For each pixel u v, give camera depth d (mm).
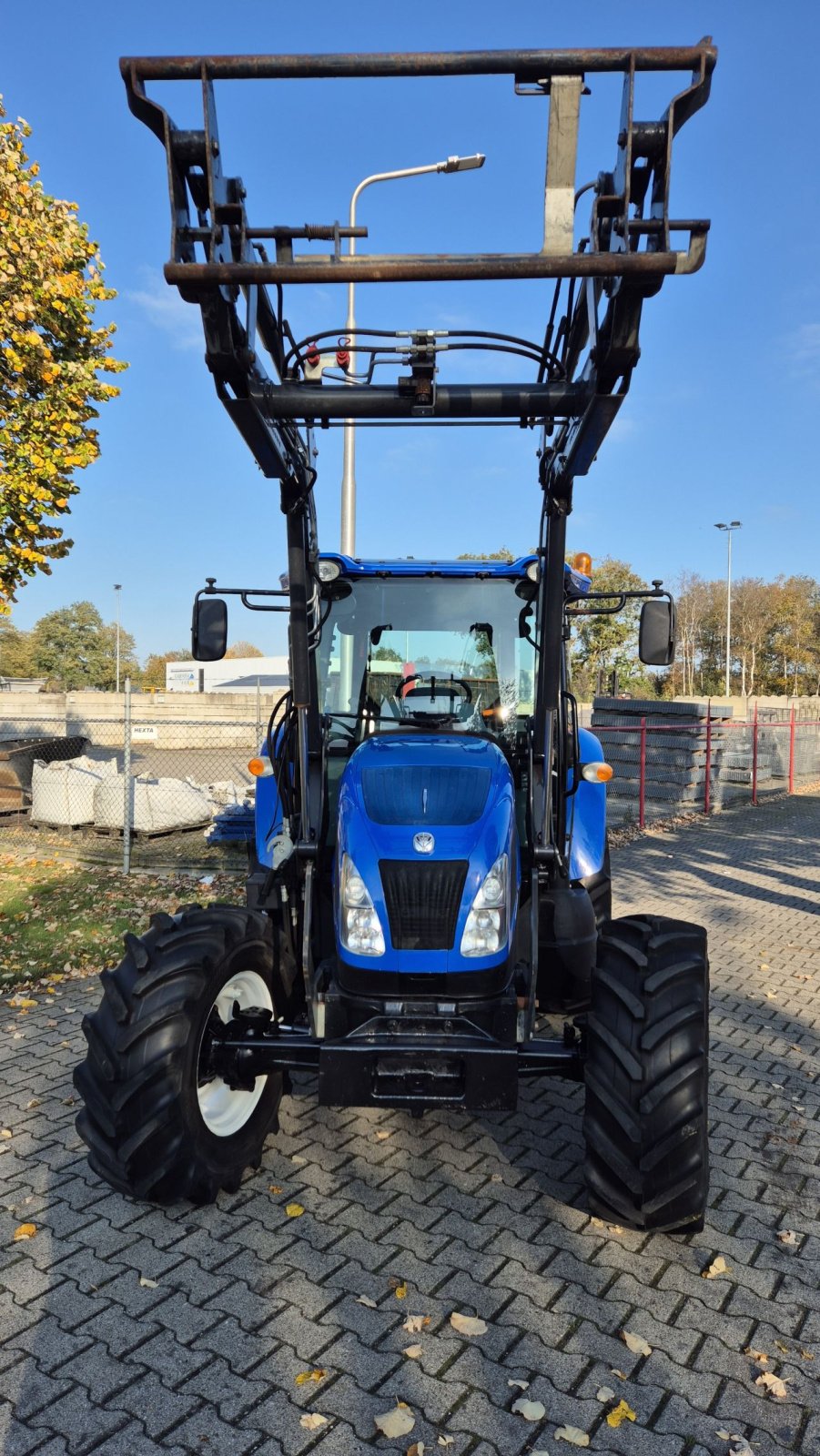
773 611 68938
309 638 3973
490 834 3281
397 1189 3426
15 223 8820
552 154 2686
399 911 3168
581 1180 3506
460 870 3195
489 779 3535
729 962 6543
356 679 4430
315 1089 4297
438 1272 2922
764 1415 2365
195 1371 2494
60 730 24781
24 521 9516
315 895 3760
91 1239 3102
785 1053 4859
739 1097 4312
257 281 2588
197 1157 3068
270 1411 2357
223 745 25672
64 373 9445
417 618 4445
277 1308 2750
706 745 14211
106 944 6660
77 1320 2697
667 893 8828
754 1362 2553
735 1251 3078
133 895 8094
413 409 3330
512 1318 2713
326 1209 3285
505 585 4426
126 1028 3012
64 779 11414
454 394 3316
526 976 3387
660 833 12586
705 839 12133
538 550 3941
